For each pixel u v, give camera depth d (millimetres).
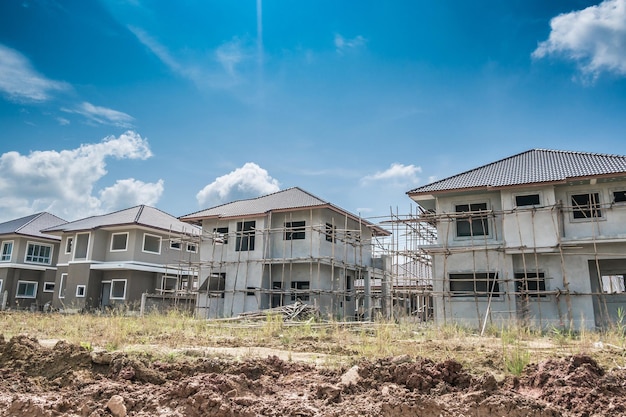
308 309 21250
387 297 25938
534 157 21359
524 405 5555
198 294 26547
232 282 26266
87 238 34094
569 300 17078
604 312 18250
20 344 7660
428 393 6238
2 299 36875
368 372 6781
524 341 11977
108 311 25312
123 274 31844
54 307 33344
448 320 18703
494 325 15766
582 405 5594
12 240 38438
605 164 18219
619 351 9203
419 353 8898
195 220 28500
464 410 5582
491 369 7539
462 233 19812
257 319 18844
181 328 14820
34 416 5574
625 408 5457
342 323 15562
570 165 19094
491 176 20078
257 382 6562
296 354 9547
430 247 19484
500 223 19078
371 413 5492
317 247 25219
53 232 35438
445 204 20344
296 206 25750
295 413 5500
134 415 5645
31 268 38219
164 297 28672
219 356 8617
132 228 32031
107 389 6270
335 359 8594
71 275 32719
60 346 7609
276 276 26281
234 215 26828
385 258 31125
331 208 25922
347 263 26641
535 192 18469
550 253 18109
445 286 19328
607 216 17641
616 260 18750
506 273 18359
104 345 10117
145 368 7043
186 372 7109
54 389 6637
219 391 6078
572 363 6551
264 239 26062
